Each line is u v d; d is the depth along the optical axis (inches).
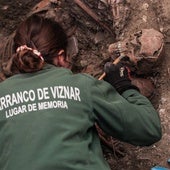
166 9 91.6
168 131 82.3
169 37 89.0
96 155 55.1
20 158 51.3
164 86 87.2
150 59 82.4
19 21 114.0
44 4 107.0
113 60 86.4
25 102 53.6
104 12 97.5
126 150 84.8
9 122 53.3
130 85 62.4
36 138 51.8
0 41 112.0
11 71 97.1
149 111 58.5
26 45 55.9
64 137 52.1
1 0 112.4
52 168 50.7
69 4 101.9
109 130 56.8
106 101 55.7
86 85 55.2
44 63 56.6
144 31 84.9
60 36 57.4
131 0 94.6
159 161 80.2
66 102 53.7
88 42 102.3
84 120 53.9
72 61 99.3
